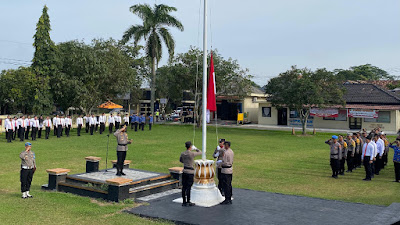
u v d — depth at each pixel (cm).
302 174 1511
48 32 3456
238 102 4825
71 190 1116
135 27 4100
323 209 953
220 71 3734
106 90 3841
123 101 5444
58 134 2781
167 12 4075
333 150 1455
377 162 1555
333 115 3828
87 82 3512
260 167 1655
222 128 3944
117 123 3300
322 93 3062
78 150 2077
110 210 927
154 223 833
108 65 3588
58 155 1880
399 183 1366
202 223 827
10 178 1325
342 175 1522
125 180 1027
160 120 5188
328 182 1367
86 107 3650
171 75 3950
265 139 2881
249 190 1180
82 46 3531
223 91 3944
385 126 3578
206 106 1091
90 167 1330
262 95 4959
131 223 829
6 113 4153
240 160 1845
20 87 3434
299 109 3219
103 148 2172
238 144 2520
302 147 2403
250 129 3847
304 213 914
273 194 1124
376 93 3812
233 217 876
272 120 4428
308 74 3116
